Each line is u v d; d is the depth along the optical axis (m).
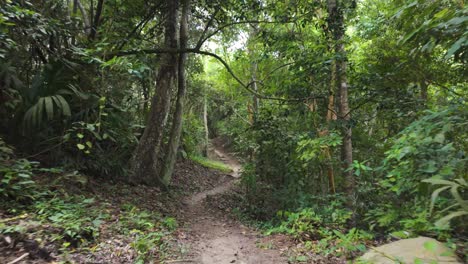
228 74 16.06
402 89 7.27
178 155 17.39
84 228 4.40
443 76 6.82
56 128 7.43
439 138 2.90
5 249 3.46
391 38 7.62
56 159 7.17
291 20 8.57
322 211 6.83
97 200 6.61
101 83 7.70
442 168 3.02
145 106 13.30
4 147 5.53
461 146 3.42
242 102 16.81
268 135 9.98
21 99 6.68
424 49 2.86
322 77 7.80
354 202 6.92
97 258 3.85
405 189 3.44
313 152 7.19
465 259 2.55
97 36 8.76
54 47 7.60
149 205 8.12
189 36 14.95
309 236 5.83
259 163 10.27
